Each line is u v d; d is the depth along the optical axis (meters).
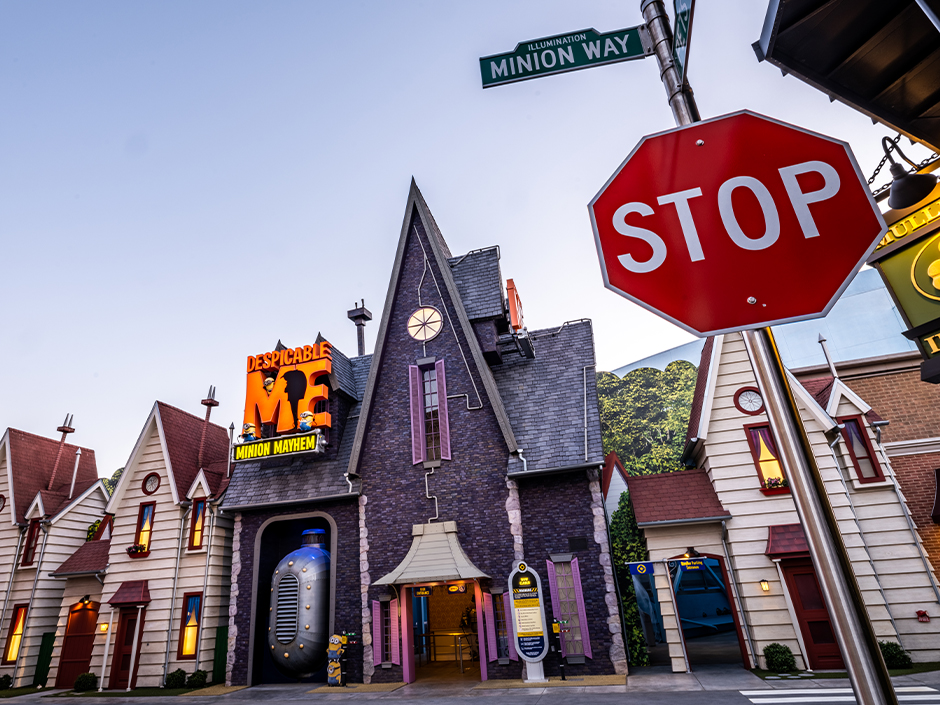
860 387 17.48
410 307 18.00
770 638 12.42
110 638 17.58
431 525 14.93
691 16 2.42
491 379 16.09
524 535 14.34
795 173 2.21
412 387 16.77
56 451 25.34
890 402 16.83
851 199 2.11
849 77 3.64
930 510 14.54
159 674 16.52
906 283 5.05
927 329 4.84
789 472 1.89
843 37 3.34
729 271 2.17
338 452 17.61
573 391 16.25
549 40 3.78
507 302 18.89
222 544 18.14
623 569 16.20
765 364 2.02
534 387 16.80
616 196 2.48
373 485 16.12
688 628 21.33
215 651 16.86
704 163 2.37
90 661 18.22
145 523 18.84
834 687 10.16
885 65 3.55
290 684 15.23
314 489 16.72
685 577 23.09
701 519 13.41
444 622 18.52
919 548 12.91
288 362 18.17
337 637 14.41
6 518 22.02
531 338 18.33
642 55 3.53
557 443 15.05
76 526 22.39
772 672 11.88
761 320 2.06
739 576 13.04
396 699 12.09
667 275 2.26
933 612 12.34
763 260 2.14
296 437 17.22
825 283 2.03
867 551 12.73
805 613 12.37
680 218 2.32
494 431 15.61
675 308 2.20
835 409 14.59
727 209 2.26
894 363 17.44
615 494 20.73
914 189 4.79
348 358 20.77
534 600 13.23
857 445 14.27
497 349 17.23
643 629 15.26
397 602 14.68
